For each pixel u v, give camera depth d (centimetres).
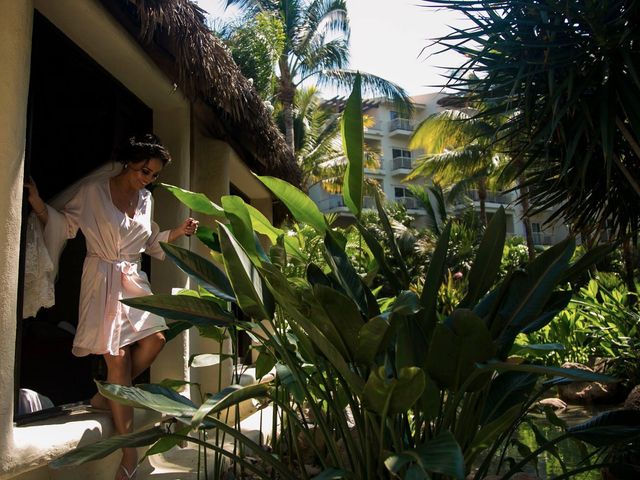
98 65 359
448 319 217
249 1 1634
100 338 269
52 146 406
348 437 217
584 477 327
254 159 634
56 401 380
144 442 205
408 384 175
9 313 220
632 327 759
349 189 248
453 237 1833
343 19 1755
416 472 158
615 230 543
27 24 237
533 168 604
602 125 399
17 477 240
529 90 435
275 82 1579
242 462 223
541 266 229
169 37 332
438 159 2098
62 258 426
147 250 318
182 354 394
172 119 426
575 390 693
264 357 303
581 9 401
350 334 204
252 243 246
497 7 448
